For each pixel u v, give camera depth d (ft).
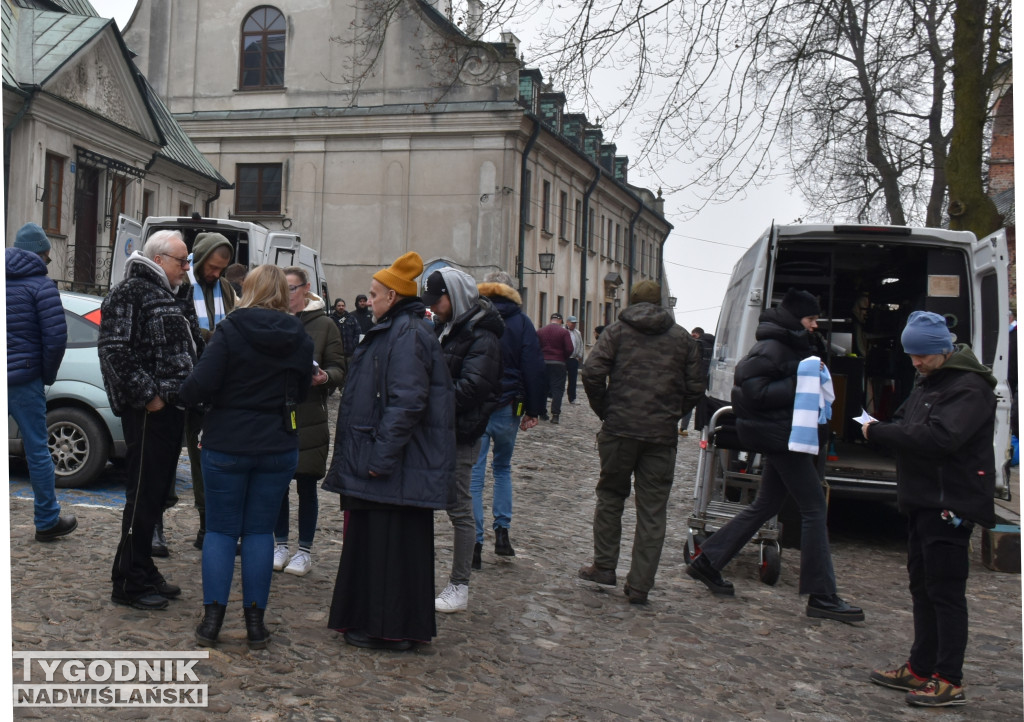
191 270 20.17
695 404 19.80
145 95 70.90
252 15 100.68
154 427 15.70
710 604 19.94
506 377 21.65
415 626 15.05
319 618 16.31
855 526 30.96
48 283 18.89
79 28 63.36
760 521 20.39
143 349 15.70
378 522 14.93
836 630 18.71
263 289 14.52
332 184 98.89
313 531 19.13
